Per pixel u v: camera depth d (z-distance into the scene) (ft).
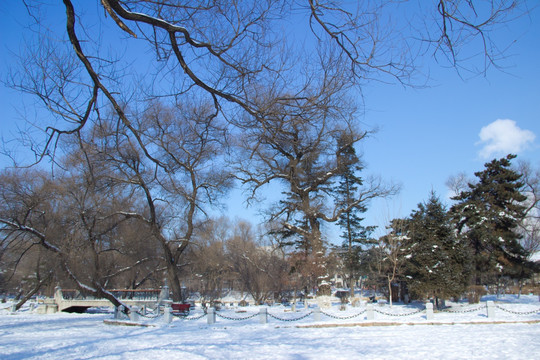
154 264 144.25
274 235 135.13
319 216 108.78
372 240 133.08
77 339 54.54
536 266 114.01
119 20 20.66
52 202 83.66
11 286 118.42
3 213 74.69
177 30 22.17
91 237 83.05
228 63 24.79
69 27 21.58
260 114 25.35
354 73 25.82
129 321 75.56
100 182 79.56
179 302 95.30
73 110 25.30
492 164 121.80
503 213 115.03
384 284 111.24
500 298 112.57
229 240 177.58
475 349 38.86
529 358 33.86
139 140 27.91
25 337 58.34
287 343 45.85
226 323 71.82
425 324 61.57
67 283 118.32
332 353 38.55
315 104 24.67
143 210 106.73
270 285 156.25
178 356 38.29
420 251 85.61
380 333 53.42
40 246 84.07
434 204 87.20
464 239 96.53
